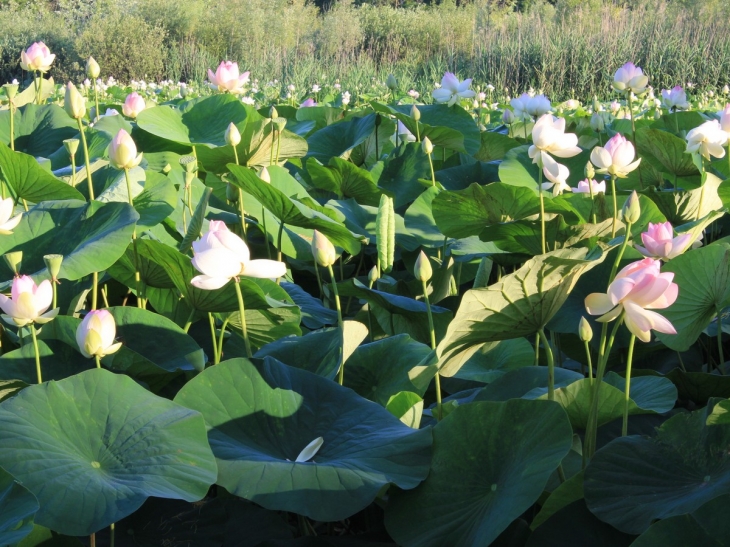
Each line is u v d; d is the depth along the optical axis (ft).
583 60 50.62
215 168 14.61
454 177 15.65
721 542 4.66
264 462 5.58
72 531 4.62
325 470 5.52
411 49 70.85
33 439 5.19
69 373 7.32
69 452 5.28
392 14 73.92
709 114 21.61
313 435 6.22
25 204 11.11
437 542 5.38
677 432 5.70
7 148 9.66
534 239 10.87
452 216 11.16
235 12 71.92
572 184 15.28
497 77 51.11
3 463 4.91
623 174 9.17
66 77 68.08
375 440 6.05
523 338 9.44
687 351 10.03
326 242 7.49
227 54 69.82
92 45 67.21
